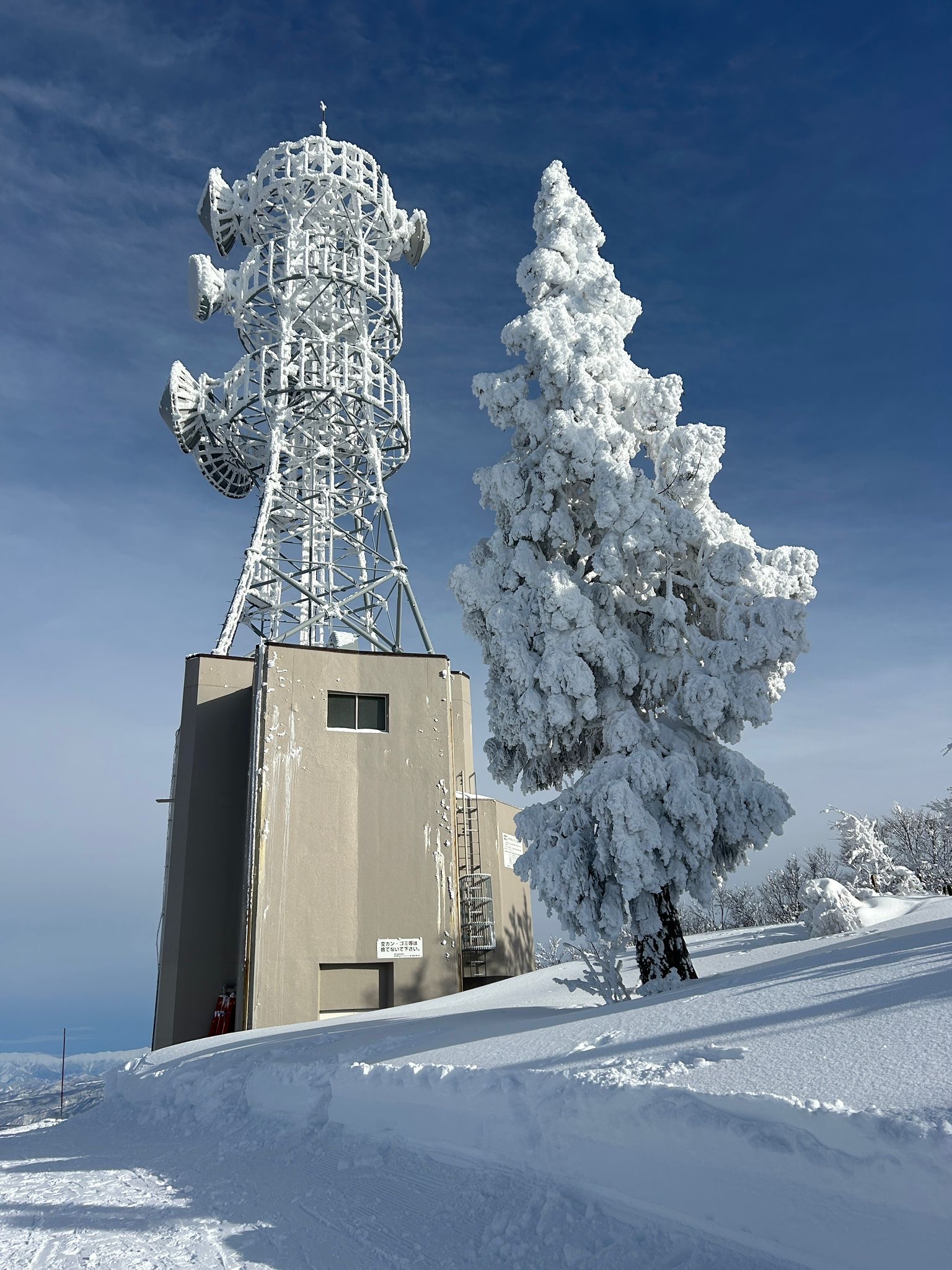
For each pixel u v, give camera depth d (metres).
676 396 16.17
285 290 37.59
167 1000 23.89
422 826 25.48
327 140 38.88
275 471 35.69
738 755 13.92
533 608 15.10
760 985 7.73
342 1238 5.38
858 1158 3.80
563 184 18.17
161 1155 9.37
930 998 5.57
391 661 27.16
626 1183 5.05
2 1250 5.69
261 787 24.22
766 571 14.56
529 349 16.80
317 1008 22.78
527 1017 12.35
